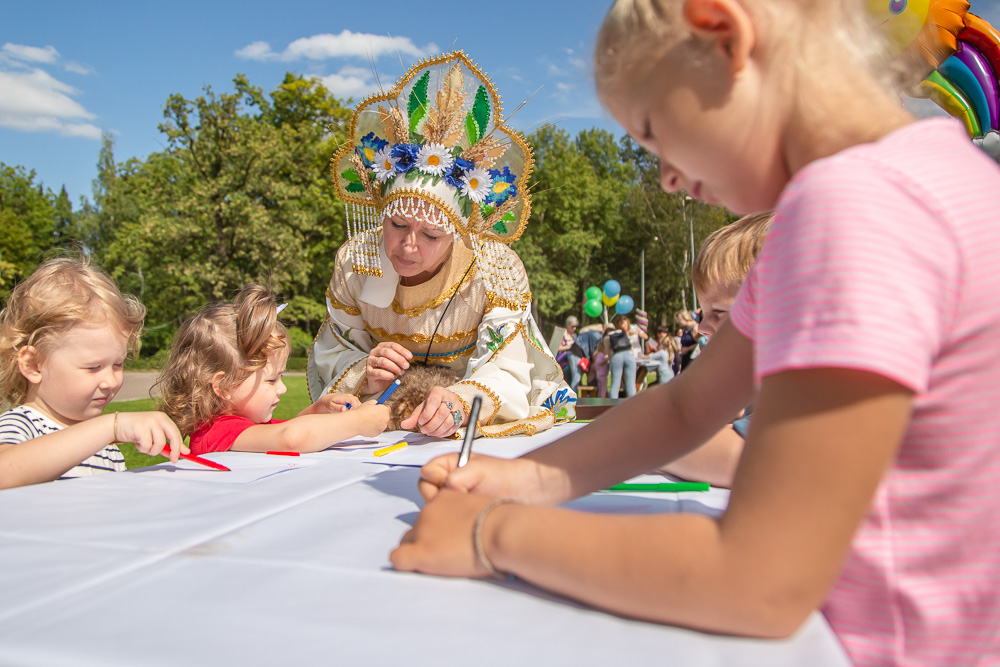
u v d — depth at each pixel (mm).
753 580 525
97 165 47125
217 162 20938
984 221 549
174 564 757
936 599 572
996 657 567
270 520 954
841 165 569
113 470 1743
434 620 600
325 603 640
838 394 508
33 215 34938
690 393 893
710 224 26422
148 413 1434
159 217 20375
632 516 630
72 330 1556
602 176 36312
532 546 651
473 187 2299
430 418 1920
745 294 840
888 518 583
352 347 2670
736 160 688
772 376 556
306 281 22422
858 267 513
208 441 1809
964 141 617
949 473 562
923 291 514
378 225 2449
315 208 24312
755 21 644
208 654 524
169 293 24062
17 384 1617
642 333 11656
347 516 990
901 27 998
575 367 10414
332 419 1820
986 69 2098
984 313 535
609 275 32656
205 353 1893
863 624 600
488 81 2318
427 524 748
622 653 531
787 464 523
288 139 24219
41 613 611
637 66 698
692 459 1197
